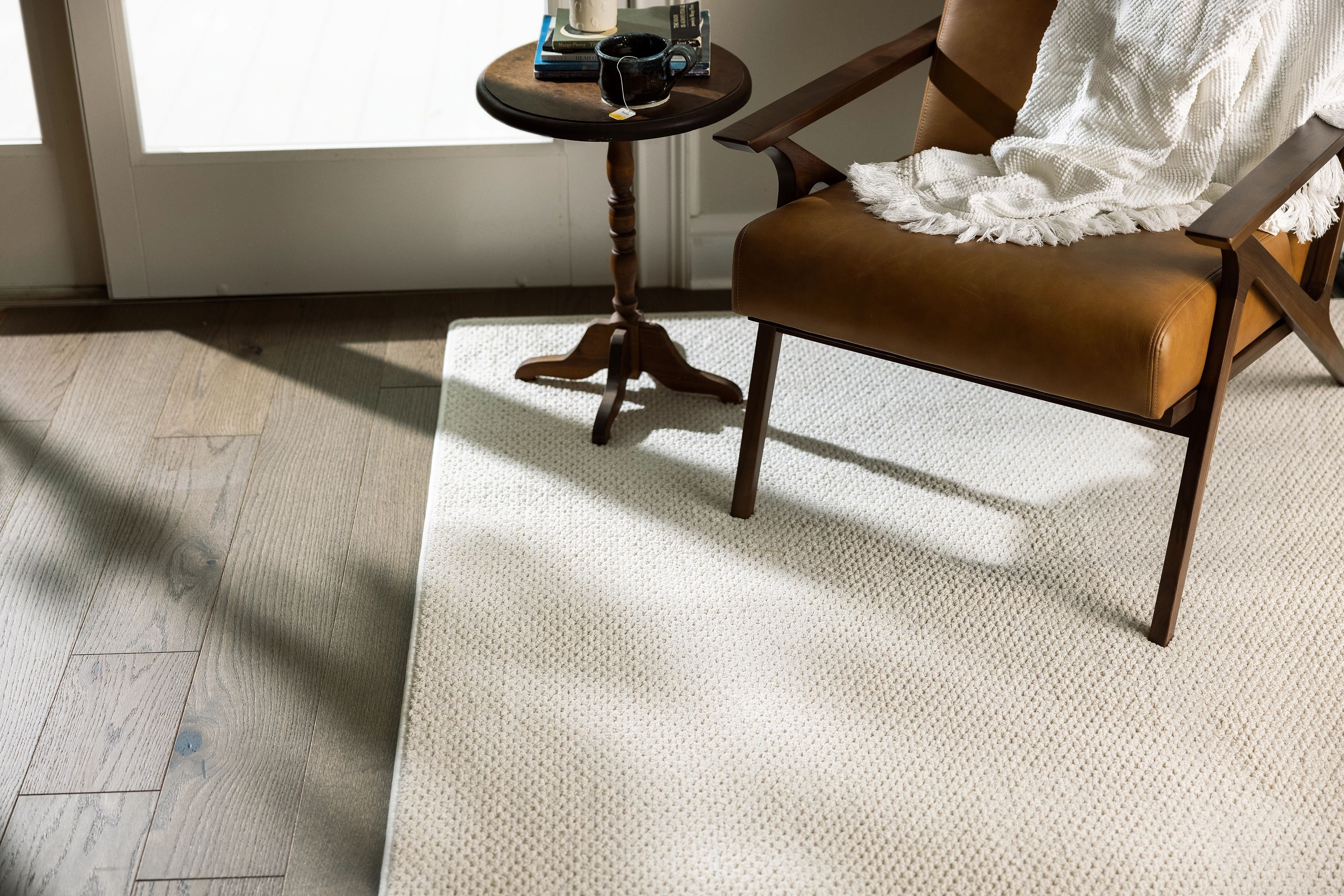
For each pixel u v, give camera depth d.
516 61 1.53
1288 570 1.38
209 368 1.84
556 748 1.16
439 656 1.27
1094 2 1.47
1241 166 1.40
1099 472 1.56
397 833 1.08
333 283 2.07
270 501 1.54
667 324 1.91
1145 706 1.21
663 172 1.99
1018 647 1.29
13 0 1.82
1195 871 1.04
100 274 2.05
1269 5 1.34
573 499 1.51
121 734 1.19
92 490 1.55
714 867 1.05
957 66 1.57
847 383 1.75
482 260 2.07
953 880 1.04
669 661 1.27
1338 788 1.12
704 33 1.52
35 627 1.32
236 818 1.11
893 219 1.33
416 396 1.77
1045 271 1.19
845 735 1.18
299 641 1.32
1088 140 1.43
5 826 1.10
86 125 1.88
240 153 1.94
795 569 1.40
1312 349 1.49
